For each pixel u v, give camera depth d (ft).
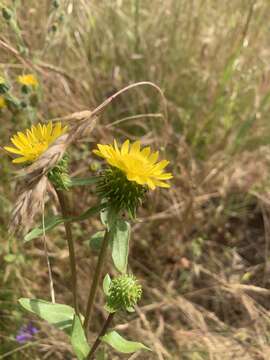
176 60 1.26
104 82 1.20
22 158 0.55
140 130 1.21
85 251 0.97
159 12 1.30
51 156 0.48
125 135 1.18
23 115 0.97
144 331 0.84
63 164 0.56
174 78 1.23
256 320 0.88
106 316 0.90
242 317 0.97
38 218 0.96
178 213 1.06
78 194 1.00
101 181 0.54
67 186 0.56
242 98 1.29
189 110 1.24
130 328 0.86
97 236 0.63
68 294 0.92
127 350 0.59
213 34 1.31
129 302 0.58
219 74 1.26
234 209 1.19
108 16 1.27
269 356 0.82
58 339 0.83
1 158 0.97
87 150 1.04
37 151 0.55
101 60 1.27
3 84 0.85
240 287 0.88
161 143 1.12
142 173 0.52
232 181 1.17
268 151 1.24
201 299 1.00
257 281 1.05
